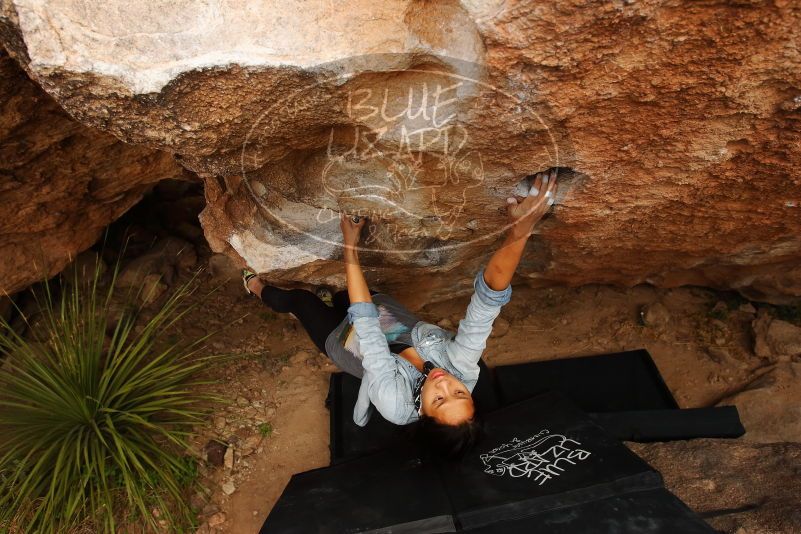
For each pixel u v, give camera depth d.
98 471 2.65
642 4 1.37
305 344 3.43
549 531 2.17
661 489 2.30
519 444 2.56
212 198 2.53
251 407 3.10
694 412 2.89
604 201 2.20
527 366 3.28
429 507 2.30
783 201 2.22
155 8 1.42
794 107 1.67
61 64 1.45
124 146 2.66
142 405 2.80
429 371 2.29
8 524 2.50
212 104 1.57
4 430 2.70
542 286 3.58
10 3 1.41
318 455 2.91
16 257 2.93
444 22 1.48
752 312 3.50
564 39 1.46
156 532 2.47
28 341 3.26
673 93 1.63
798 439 2.82
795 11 1.38
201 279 3.76
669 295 3.62
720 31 1.44
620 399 3.11
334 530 2.27
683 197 2.18
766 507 2.33
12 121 2.19
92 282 3.55
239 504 2.73
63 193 2.74
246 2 1.44
